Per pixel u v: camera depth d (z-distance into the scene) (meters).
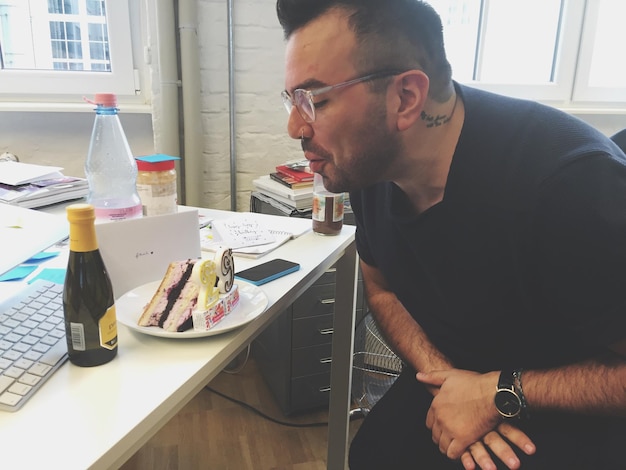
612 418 0.81
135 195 1.11
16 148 1.86
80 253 0.61
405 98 0.77
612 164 0.73
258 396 1.83
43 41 1.88
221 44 1.89
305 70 0.74
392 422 1.06
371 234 1.07
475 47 2.26
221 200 2.04
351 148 0.78
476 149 0.82
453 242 0.86
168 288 0.72
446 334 1.00
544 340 0.89
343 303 1.29
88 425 0.52
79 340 0.62
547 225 0.75
